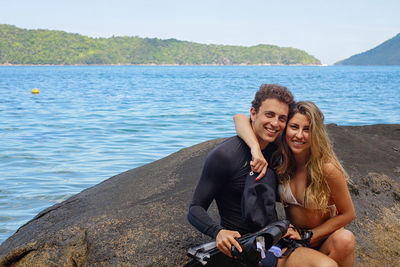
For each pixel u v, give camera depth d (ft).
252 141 8.98
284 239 9.33
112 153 33.81
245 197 8.84
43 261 11.24
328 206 9.52
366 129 22.34
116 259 10.85
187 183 13.88
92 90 125.29
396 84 173.37
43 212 14.07
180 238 11.23
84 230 11.71
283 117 9.18
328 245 9.41
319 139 9.05
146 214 12.07
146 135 42.57
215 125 49.67
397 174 15.35
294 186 9.63
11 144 37.32
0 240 17.17
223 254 9.54
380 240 12.67
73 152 34.06
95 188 15.34
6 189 23.91
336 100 88.48
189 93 110.73
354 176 14.75
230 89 130.82
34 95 102.68
